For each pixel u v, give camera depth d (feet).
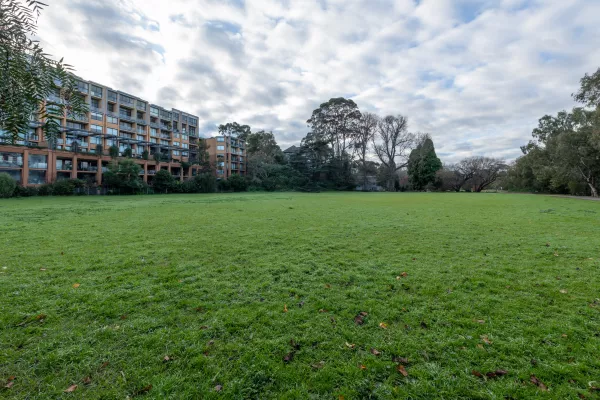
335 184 180.75
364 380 6.96
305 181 180.24
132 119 156.35
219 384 6.83
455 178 166.50
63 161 122.83
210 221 33.19
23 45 6.01
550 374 7.09
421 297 11.69
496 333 8.93
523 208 49.80
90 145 135.64
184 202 67.87
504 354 7.87
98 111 138.62
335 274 14.61
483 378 6.97
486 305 10.87
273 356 7.86
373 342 8.53
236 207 52.75
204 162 175.94
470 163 164.86
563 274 14.34
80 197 95.50
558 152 91.15
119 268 15.52
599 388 6.58
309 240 22.66
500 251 19.13
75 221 32.63
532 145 122.21
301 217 37.09
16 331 8.94
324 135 187.52
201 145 178.60
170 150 180.14
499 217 36.86
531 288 12.53
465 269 15.28
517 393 6.49
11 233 24.99
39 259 17.02
